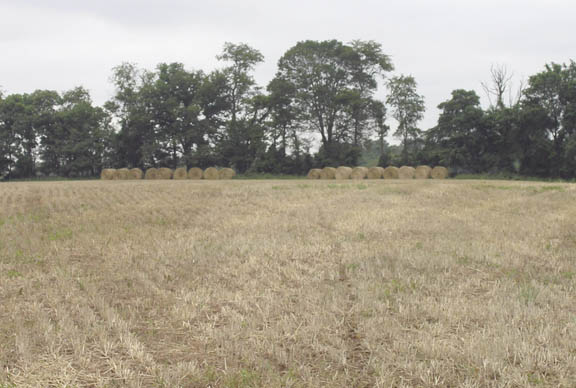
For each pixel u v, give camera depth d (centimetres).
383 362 485
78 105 6397
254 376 455
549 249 1065
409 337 546
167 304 693
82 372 471
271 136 5922
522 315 617
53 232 1360
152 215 1739
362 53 5678
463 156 4716
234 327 586
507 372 457
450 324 591
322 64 5506
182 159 5928
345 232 1334
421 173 4109
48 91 6525
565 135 4359
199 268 924
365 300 689
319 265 945
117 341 552
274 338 554
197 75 6166
